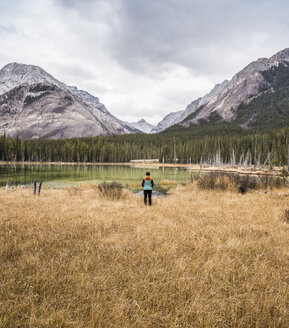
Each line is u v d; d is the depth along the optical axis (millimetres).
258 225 6520
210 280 3377
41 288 2938
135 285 3072
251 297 2900
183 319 2477
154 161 118000
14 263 3660
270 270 3613
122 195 12758
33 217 7055
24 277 3248
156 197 13422
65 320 2387
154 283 3123
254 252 4492
